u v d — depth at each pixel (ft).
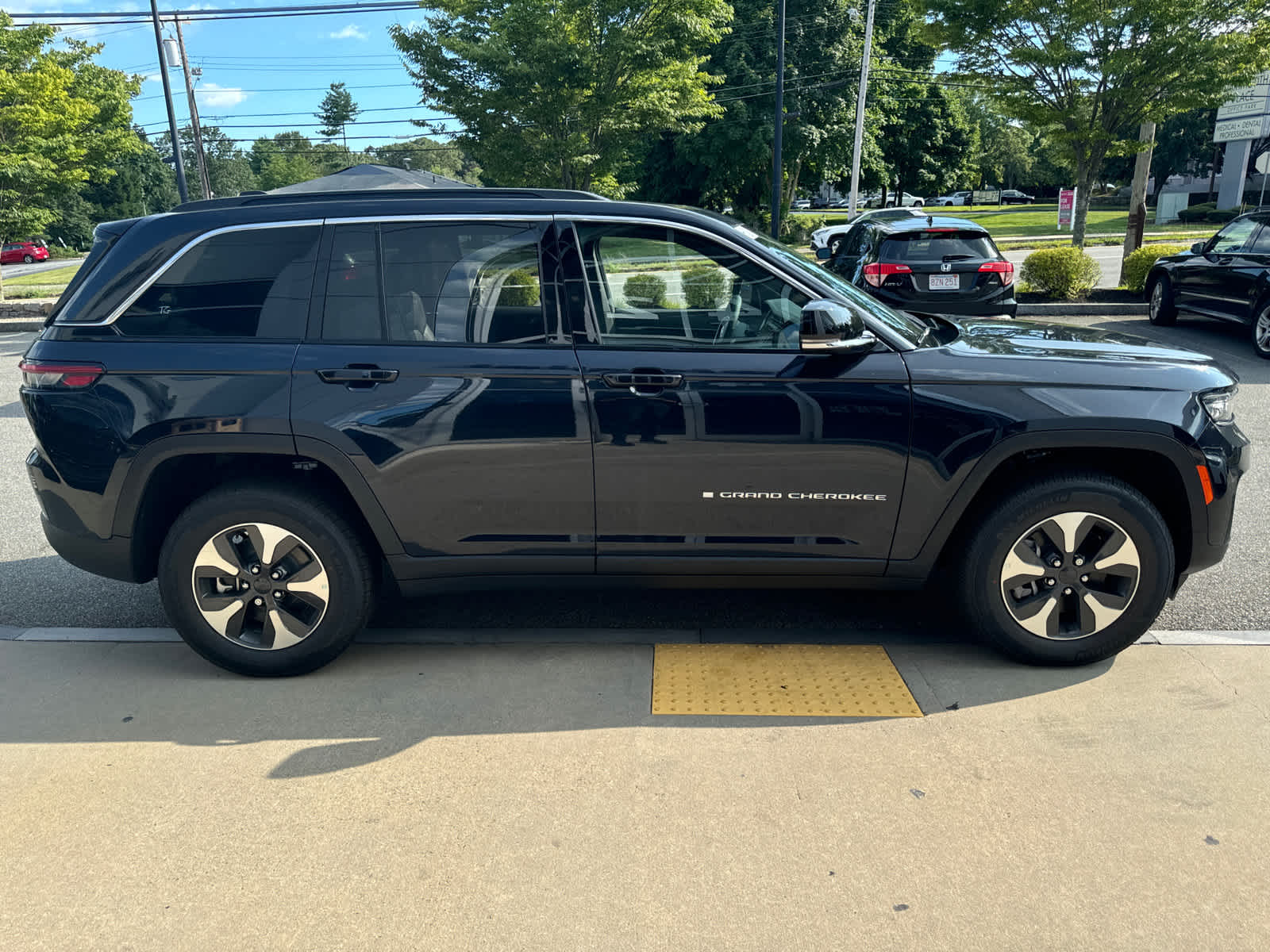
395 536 11.27
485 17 57.62
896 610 13.70
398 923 7.52
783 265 11.12
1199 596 14.01
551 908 7.64
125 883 8.04
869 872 8.00
